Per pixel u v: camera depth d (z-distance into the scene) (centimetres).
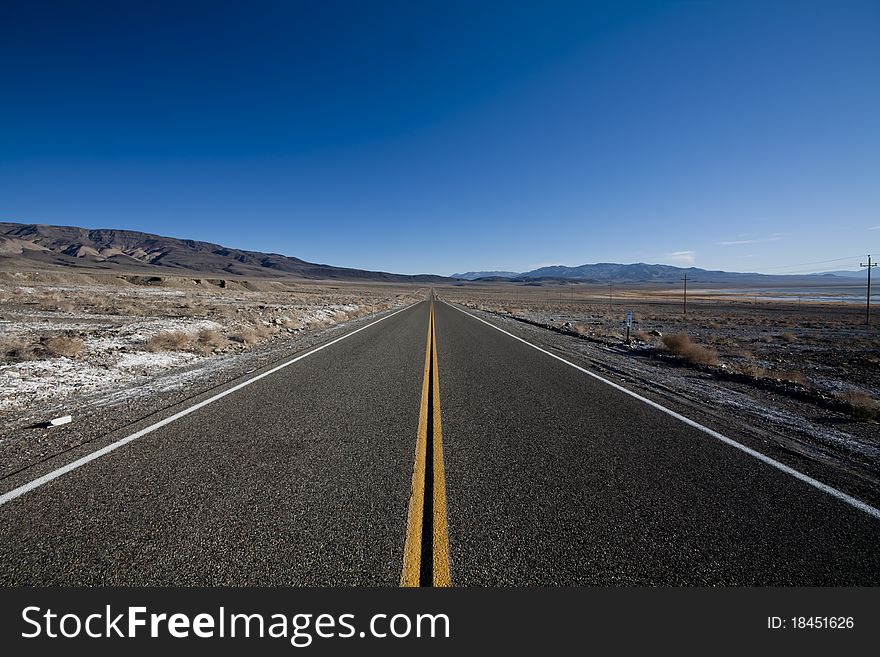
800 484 412
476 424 593
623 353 1391
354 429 561
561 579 272
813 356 1518
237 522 329
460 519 337
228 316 2302
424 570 276
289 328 1886
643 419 625
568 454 483
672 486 404
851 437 559
